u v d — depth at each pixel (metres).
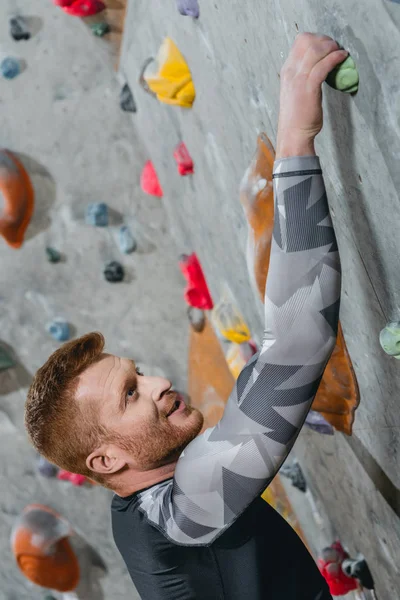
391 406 1.15
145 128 2.02
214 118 1.44
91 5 1.94
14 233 2.15
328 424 1.48
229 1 1.13
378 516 1.41
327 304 0.90
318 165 0.91
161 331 2.27
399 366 1.05
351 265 1.09
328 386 1.33
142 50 1.80
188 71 1.53
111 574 2.44
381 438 1.25
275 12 0.98
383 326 1.06
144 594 1.05
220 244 1.74
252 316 1.72
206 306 2.16
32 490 2.37
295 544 1.05
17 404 2.31
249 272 1.45
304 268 0.90
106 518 2.39
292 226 0.90
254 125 1.23
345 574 1.74
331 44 0.86
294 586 1.02
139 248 2.20
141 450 1.04
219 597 1.01
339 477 1.57
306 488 1.92
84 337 1.07
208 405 2.28
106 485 1.08
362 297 1.09
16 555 2.38
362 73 0.83
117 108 2.09
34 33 2.01
